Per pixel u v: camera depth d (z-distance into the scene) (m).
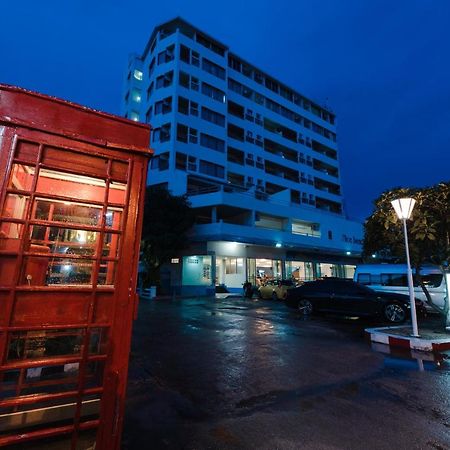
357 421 3.28
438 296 11.93
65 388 2.58
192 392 4.05
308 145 41.53
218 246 23.83
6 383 2.60
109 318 2.19
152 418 3.29
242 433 3.00
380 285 13.50
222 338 7.46
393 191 8.77
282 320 10.55
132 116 37.53
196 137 28.31
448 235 8.05
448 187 7.82
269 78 39.00
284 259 27.84
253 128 35.12
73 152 2.19
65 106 2.20
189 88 28.84
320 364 5.37
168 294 23.11
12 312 1.89
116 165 2.36
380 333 7.26
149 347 6.54
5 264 1.94
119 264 2.26
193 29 30.89
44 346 2.63
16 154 2.00
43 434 1.98
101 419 2.08
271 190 35.59
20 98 2.07
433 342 6.36
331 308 11.09
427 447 2.80
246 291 21.55
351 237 35.62
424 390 4.20
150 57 32.09
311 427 3.13
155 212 21.16
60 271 2.84
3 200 1.92
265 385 4.32
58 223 2.07
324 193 41.53
